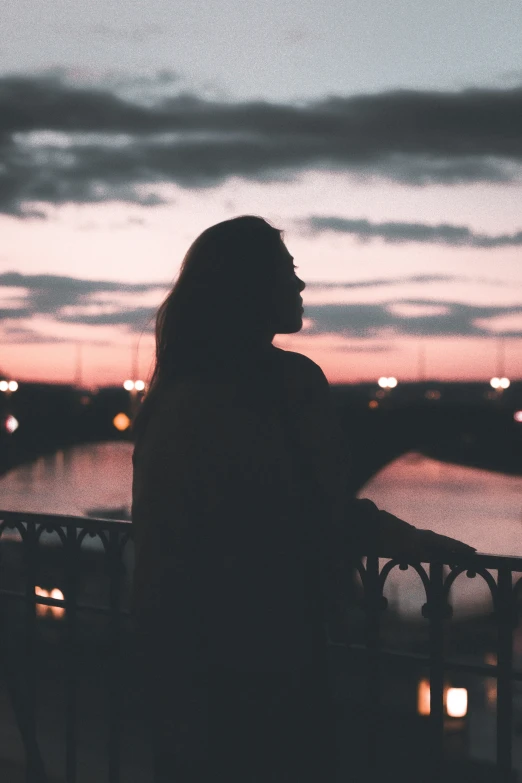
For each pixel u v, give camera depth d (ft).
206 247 5.71
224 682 5.14
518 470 115.85
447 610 7.27
